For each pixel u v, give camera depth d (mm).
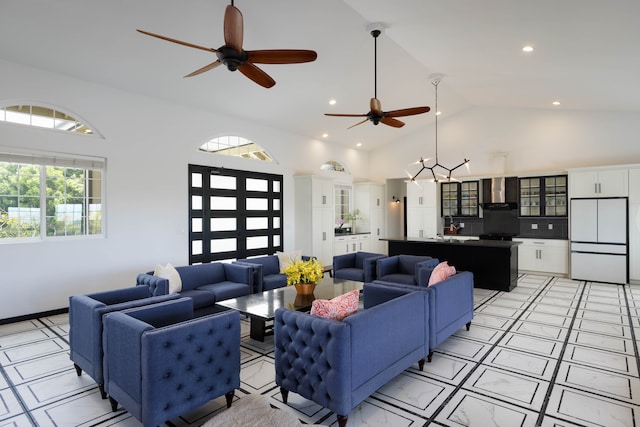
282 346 2660
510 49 4426
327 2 4031
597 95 6047
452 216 9117
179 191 6105
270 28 4434
